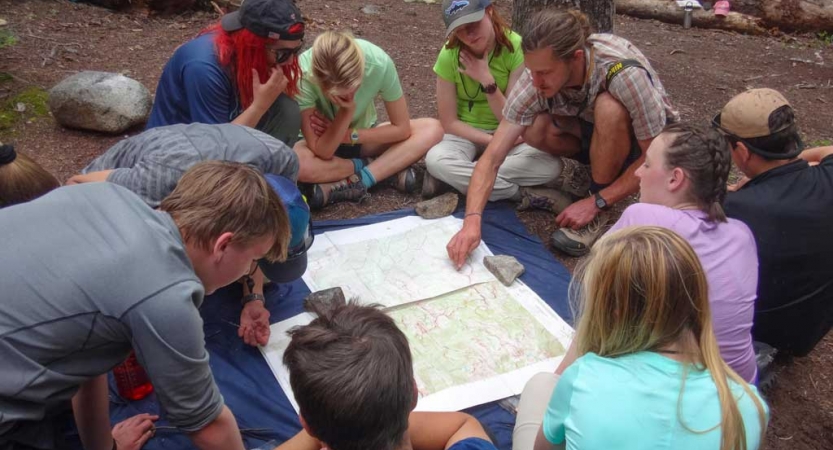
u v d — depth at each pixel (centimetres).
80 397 199
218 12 607
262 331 265
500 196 361
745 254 210
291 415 238
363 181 360
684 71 586
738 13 720
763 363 250
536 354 264
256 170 180
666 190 215
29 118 417
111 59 507
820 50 670
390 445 149
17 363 156
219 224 167
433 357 261
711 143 210
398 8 688
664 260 148
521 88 323
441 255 317
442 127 376
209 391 178
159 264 160
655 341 151
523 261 322
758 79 577
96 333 158
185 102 312
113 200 167
